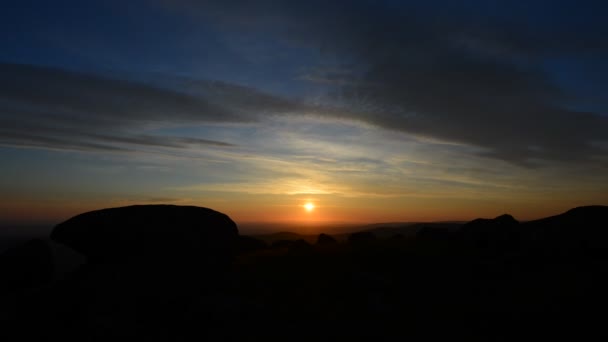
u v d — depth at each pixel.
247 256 22.67
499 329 11.56
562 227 19.84
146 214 16.20
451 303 13.67
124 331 11.43
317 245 25.88
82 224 15.64
